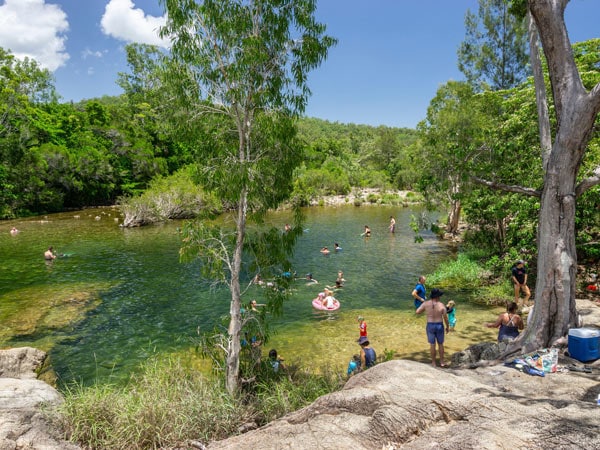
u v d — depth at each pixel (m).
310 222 40.00
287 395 7.45
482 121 17.36
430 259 23.25
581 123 7.44
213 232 8.79
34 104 56.78
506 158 9.91
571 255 7.70
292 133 8.24
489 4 27.67
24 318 13.76
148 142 58.09
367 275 19.95
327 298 15.09
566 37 7.66
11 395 6.04
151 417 5.93
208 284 18.27
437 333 8.72
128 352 11.49
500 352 8.09
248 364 8.95
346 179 70.50
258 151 8.65
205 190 8.71
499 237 21.17
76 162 48.19
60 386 9.63
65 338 12.36
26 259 23.14
